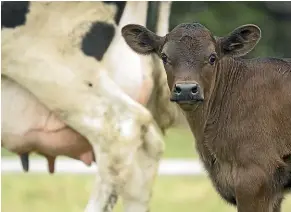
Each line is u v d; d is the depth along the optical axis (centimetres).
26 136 1980
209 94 1745
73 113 1936
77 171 3259
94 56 1953
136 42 1830
